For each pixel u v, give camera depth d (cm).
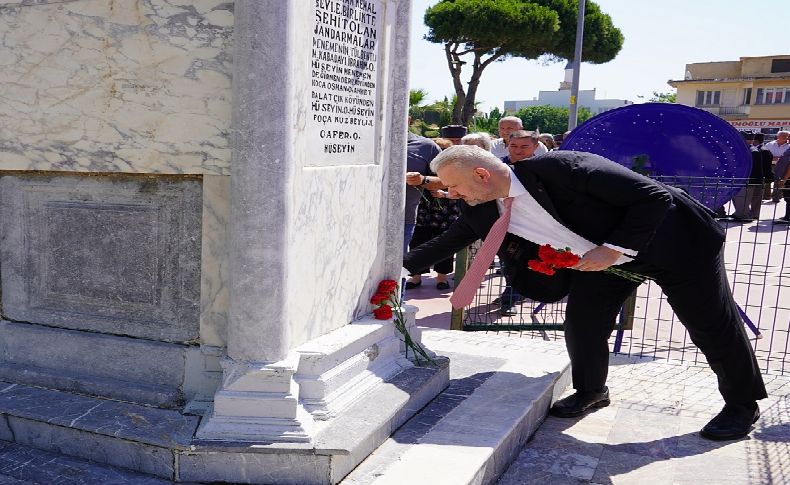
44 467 289
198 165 294
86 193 318
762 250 1053
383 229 377
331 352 309
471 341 489
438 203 669
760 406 419
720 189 504
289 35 269
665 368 491
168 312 315
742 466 340
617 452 354
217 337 308
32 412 302
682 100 5353
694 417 400
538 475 328
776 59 4988
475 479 289
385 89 361
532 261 324
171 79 290
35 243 331
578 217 327
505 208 338
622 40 3192
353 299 354
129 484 278
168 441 280
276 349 288
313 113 305
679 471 334
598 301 379
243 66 267
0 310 341
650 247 335
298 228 302
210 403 307
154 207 309
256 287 281
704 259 341
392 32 362
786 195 1284
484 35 2794
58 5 298
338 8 315
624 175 314
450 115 3628
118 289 321
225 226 297
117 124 300
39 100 308
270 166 273
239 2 265
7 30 306
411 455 301
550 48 3014
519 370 419
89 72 299
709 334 359
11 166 319
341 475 280
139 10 288
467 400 367
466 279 345
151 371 317
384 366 358
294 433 281
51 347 331
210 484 280
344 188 334
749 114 5084
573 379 402
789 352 557
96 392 320
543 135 991
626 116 525
